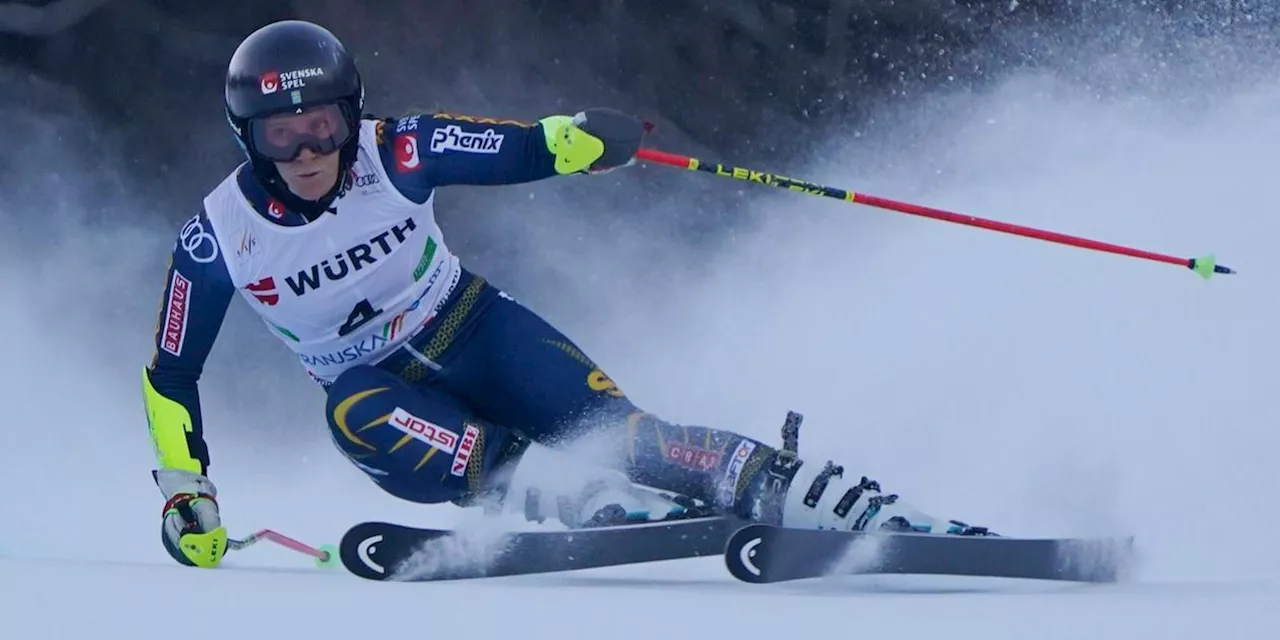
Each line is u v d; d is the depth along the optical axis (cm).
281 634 922
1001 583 1313
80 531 2019
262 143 1281
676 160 1389
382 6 3953
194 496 1368
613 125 1327
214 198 1371
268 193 1345
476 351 1491
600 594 1116
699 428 1389
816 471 1352
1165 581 1318
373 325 1438
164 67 3847
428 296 1459
